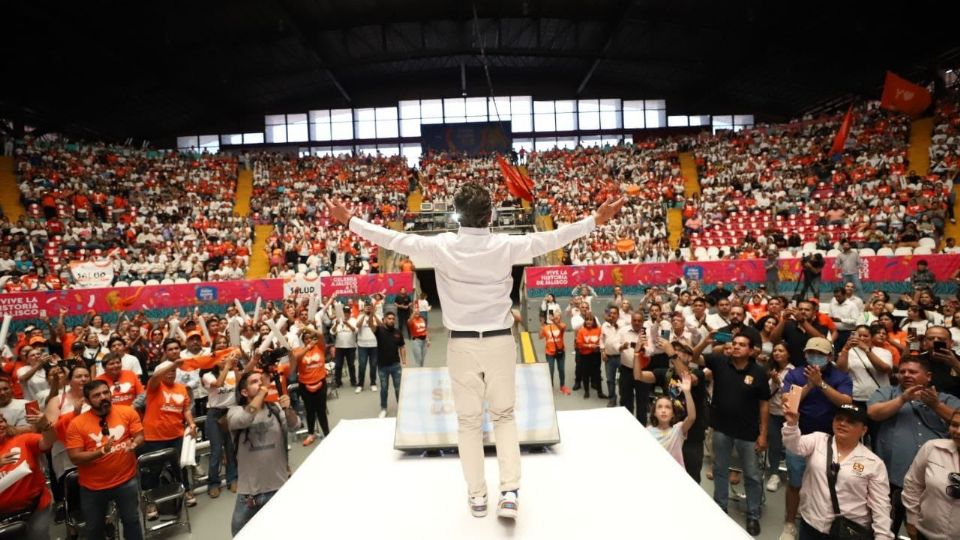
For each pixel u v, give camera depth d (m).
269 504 2.68
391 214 28.12
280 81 37.69
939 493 3.89
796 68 34.19
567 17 30.33
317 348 8.90
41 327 16.05
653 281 17.70
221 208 28.00
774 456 6.67
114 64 28.02
